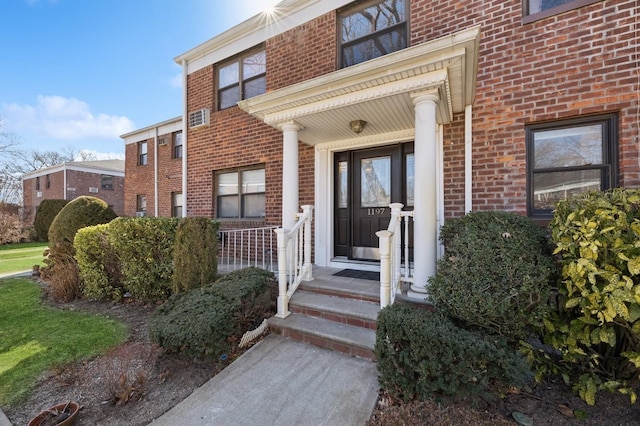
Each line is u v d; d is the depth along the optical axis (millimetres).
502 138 3779
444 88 3129
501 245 2615
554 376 2592
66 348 3217
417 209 3193
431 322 2359
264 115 4168
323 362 2836
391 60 3014
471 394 2082
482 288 2412
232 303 3100
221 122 6551
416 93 3143
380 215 4902
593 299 2100
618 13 3246
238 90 6387
